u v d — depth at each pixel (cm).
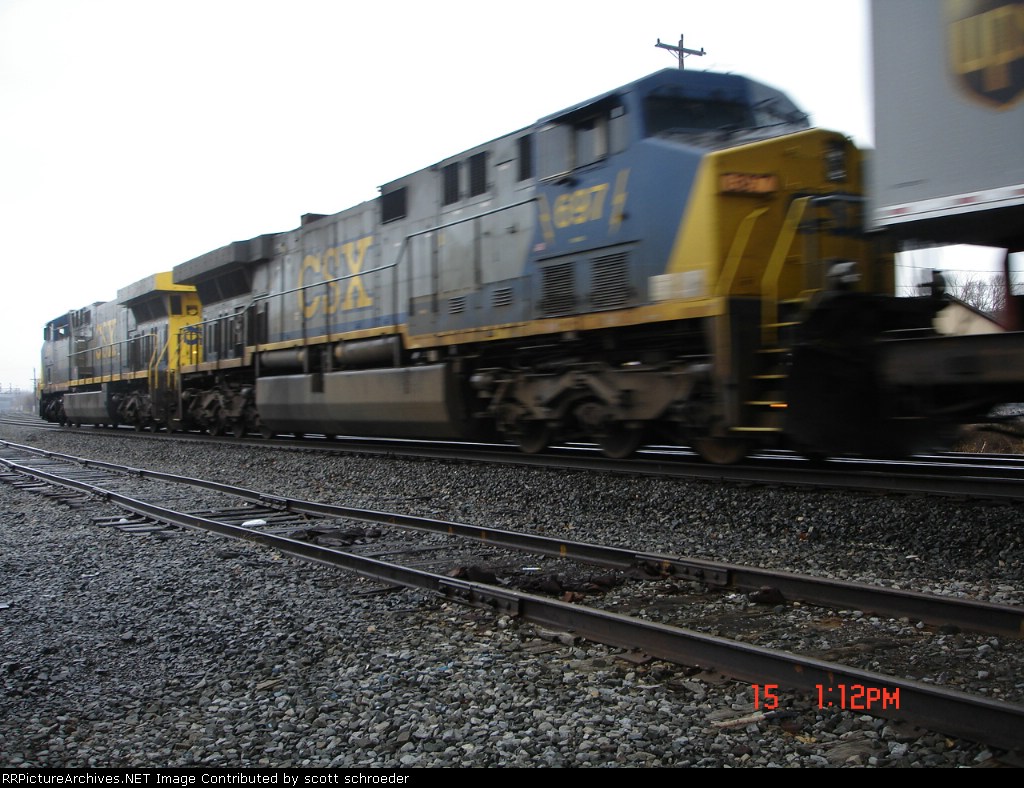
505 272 1038
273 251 1677
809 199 801
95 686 400
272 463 1303
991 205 487
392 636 457
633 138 865
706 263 784
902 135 530
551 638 439
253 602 531
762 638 436
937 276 752
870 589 461
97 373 2711
